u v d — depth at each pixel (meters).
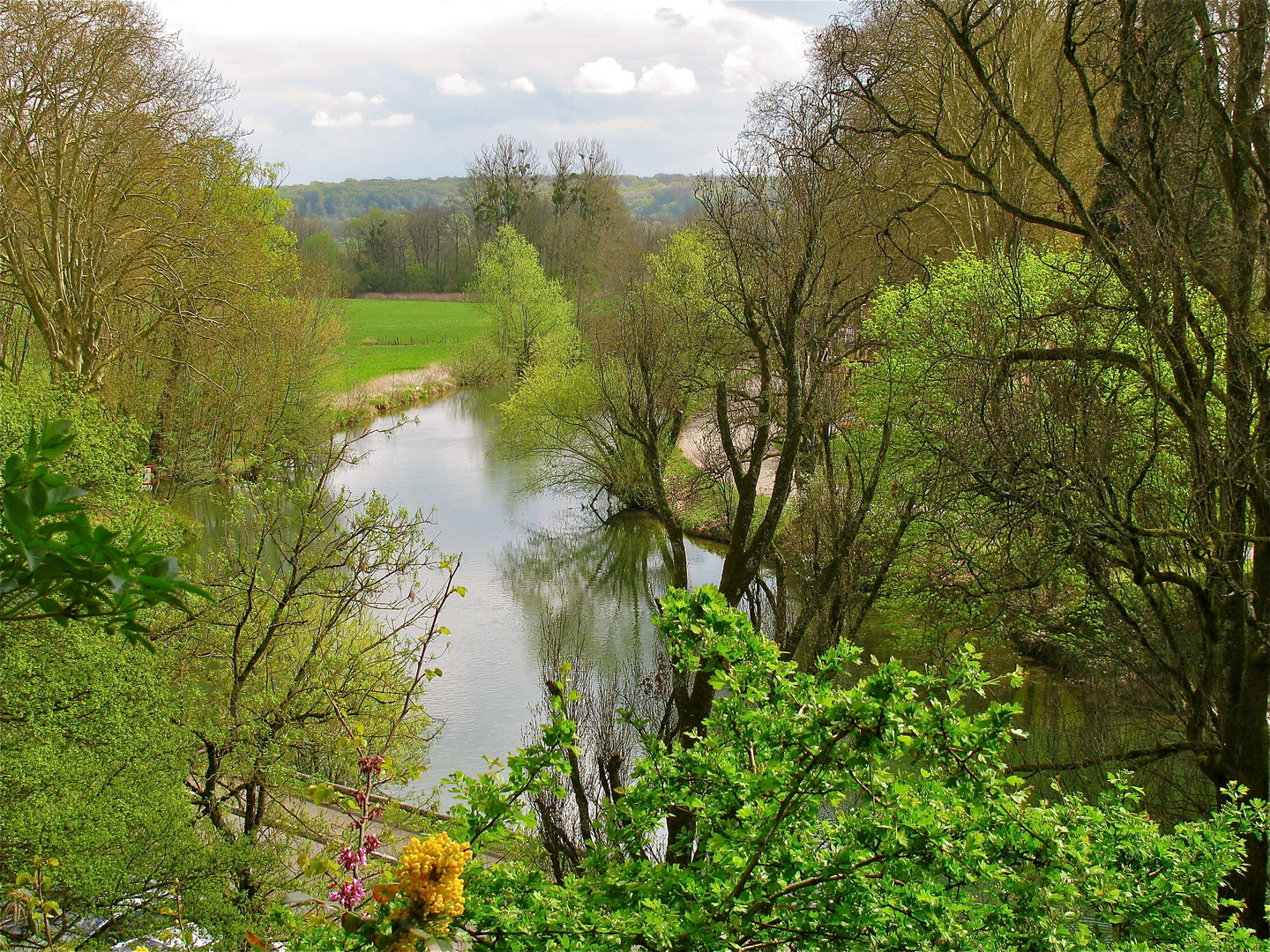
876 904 4.41
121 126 24.28
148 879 8.12
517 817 4.73
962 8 11.46
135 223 25.88
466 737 17.34
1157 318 10.67
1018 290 13.45
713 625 5.35
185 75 26.70
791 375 13.77
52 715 8.59
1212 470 10.27
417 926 3.26
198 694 9.97
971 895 4.96
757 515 26.28
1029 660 18.56
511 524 33.00
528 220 82.19
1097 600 13.41
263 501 11.27
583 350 35.62
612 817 5.69
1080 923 4.70
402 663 11.23
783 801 4.54
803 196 14.38
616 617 24.62
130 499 11.06
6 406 10.31
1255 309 10.77
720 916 4.36
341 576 10.89
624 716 6.11
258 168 34.09
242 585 10.42
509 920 4.11
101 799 8.30
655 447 17.91
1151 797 12.13
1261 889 8.86
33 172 23.19
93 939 7.66
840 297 18.88
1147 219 11.04
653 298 23.03
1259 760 9.98
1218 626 10.66
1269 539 9.72
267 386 32.41
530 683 19.92
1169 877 5.11
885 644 21.00
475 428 48.81
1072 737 13.86
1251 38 10.35
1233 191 10.52
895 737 4.42
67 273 25.06
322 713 10.12
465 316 89.75
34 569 2.01
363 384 52.84
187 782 10.50
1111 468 12.79
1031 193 27.39
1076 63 10.83
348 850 5.03
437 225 104.69
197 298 26.80
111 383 26.58
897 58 17.95
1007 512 12.02
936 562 16.84
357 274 103.12
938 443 14.75
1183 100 11.31
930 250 31.70
